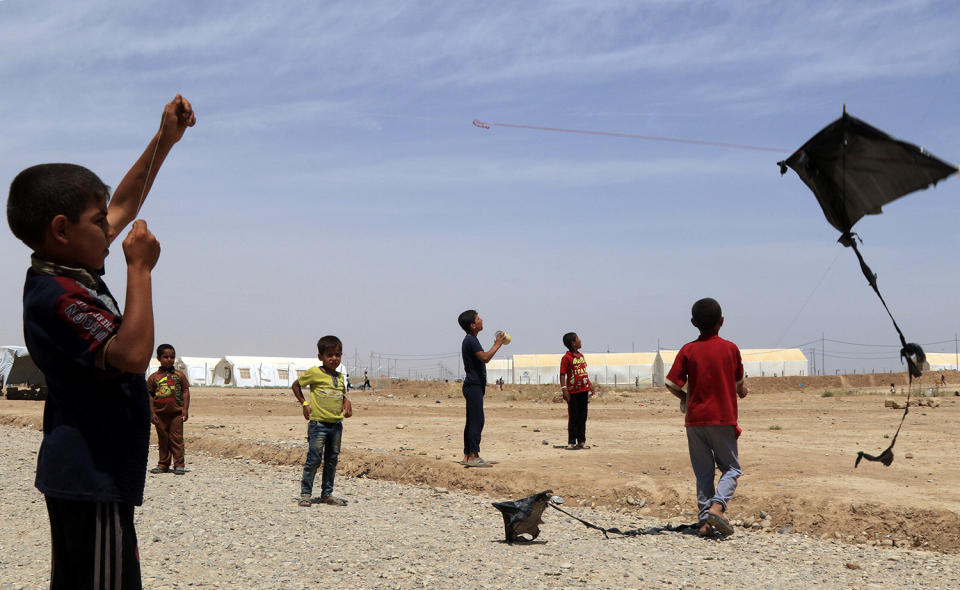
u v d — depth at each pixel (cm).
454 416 2725
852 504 847
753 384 7256
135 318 239
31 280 256
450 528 801
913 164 324
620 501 988
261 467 1335
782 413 2856
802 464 1164
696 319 824
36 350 251
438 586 563
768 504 888
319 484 1131
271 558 645
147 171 311
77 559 255
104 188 270
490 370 9362
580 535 785
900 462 1210
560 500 1009
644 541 762
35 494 980
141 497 265
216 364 8256
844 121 331
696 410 808
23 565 621
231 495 988
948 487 952
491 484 1087
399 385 7481
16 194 255
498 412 3073
